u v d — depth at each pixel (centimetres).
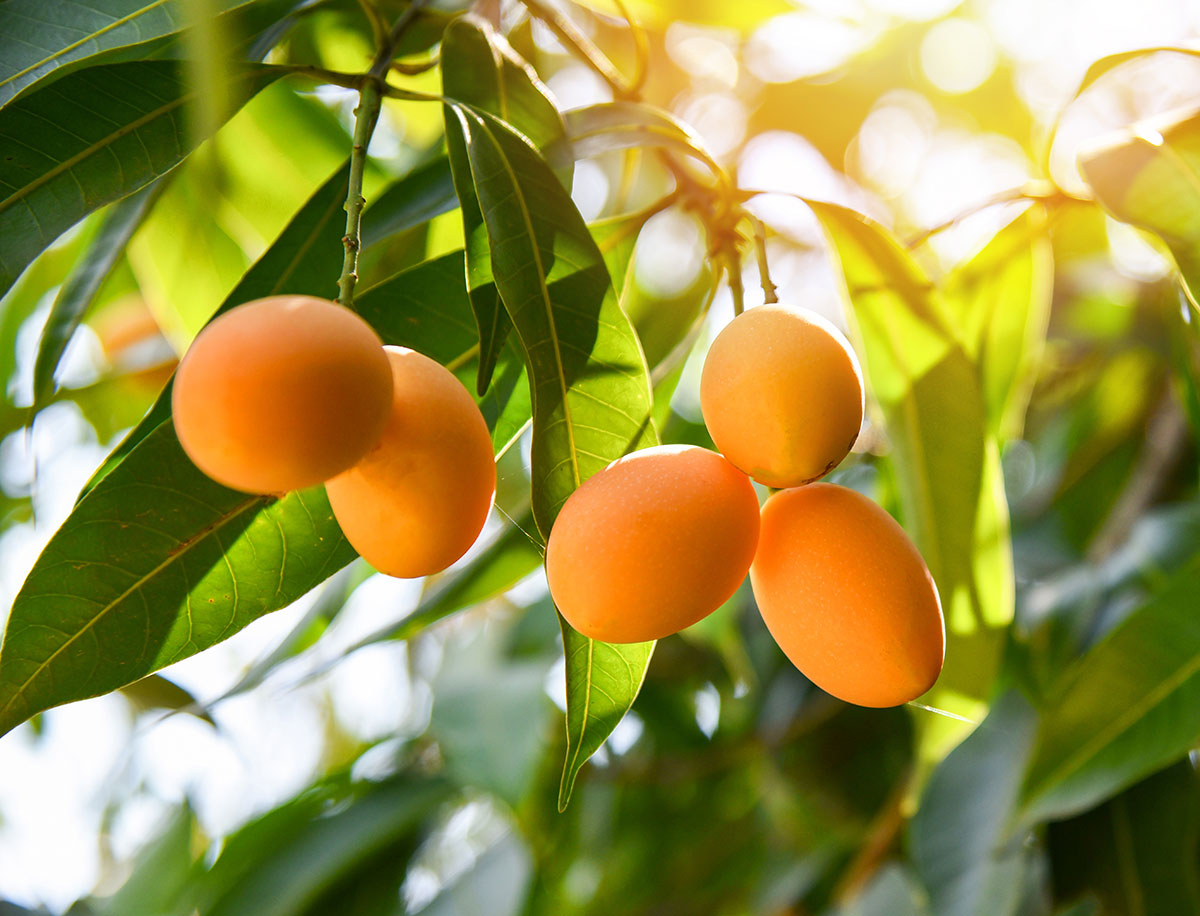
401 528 63
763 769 112
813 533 66
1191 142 69
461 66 70
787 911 106
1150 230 68
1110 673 77
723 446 65
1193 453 101
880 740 109
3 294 65
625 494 63
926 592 66
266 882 102
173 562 66
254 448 60
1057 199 78
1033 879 85
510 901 97
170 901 112
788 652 67
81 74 66
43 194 66
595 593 63
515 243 64
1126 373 115
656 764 114
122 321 105
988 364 83
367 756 114
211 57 59
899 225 135
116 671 66
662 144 72
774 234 110
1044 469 116
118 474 66
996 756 85
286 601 67
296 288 72
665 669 118
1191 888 81
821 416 64
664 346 79
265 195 89
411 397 62
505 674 96
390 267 75
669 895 119
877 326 75
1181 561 89
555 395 65
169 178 76
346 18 84
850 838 106
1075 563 102
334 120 89
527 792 88
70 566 66
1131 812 83
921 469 75
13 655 65
